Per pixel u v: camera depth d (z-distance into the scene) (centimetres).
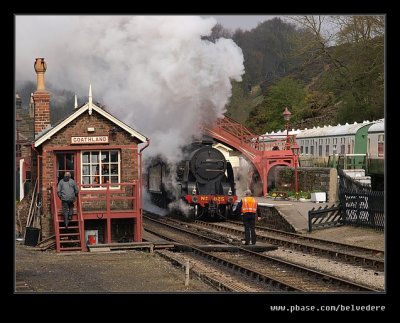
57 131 2403
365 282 1611
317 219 2755
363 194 2614
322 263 1928
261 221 3203
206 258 2059
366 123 4284
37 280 1619
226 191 3322
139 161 2502
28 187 3722
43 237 2383
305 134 5159
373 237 2388
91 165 2445
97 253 2136
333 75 5247
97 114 2430
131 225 2436
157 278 1656
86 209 2420
